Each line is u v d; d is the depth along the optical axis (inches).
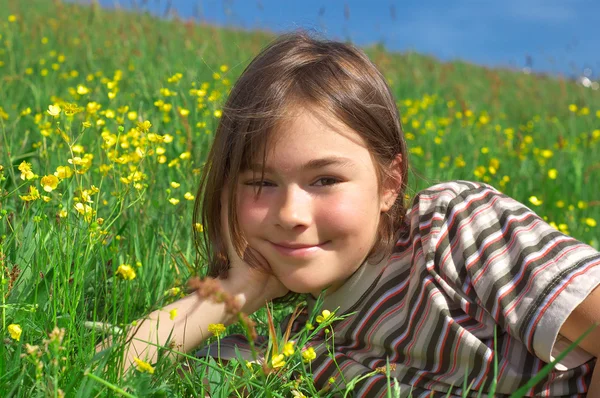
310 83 63.6
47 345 53.3
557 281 58.6
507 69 557.9
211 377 64.1
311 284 64.1
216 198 70.7
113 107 172.1
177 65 262.4
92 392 54.2
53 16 434.9
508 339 61.8
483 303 61.4
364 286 69.1
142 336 66.3
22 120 165.8
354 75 66.4
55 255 72.6
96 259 79.4
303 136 61.5
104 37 361.7
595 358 60.7
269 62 66.5
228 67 299.6
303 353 59.4
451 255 64.6
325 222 62.4
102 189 113.5
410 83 374.6
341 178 62.4
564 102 402.9
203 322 67.8
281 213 62.0
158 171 123.7
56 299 66.3
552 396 60.4
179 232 107.2
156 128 139.6
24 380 58.7
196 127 148.7
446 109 314.8
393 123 69.2
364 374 67.0
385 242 69.6
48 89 203.2
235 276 69.5
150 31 378.6
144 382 54.9
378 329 67.5
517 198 171.8
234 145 65.9
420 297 64.6
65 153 123.2
